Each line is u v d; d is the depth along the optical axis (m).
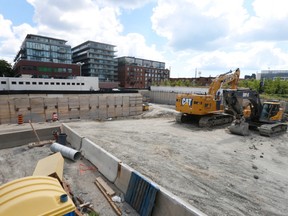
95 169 7.90
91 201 5.80
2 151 9.74
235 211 5.64
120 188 6.41
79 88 47.50
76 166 8.19
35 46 66.81
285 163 9.49
